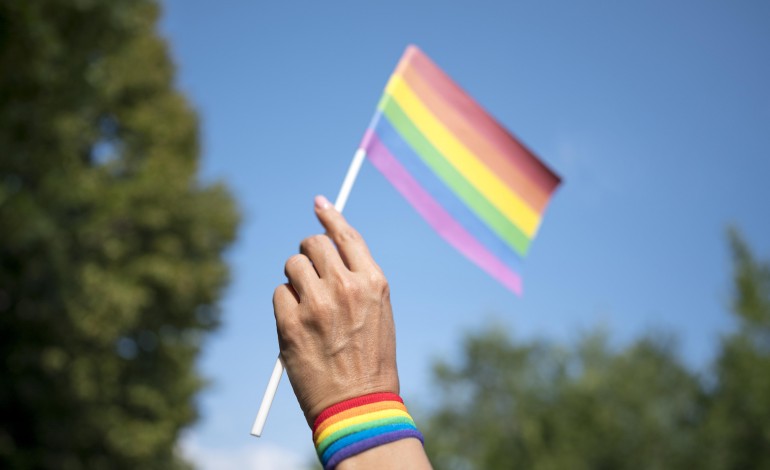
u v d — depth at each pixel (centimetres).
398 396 145
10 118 949
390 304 154
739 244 2025
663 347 2662
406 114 309
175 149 1864
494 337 3434
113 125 1688
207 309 1877
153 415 1692
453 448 3291
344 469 134
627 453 2331
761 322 1983
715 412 2069
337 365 144
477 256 308
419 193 304
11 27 823
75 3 898
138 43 1784
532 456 2541
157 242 1689
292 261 157
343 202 223
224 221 1908
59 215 1248
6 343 1418
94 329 1407
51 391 1469
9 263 1293
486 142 324
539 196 328
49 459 1502
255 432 161
